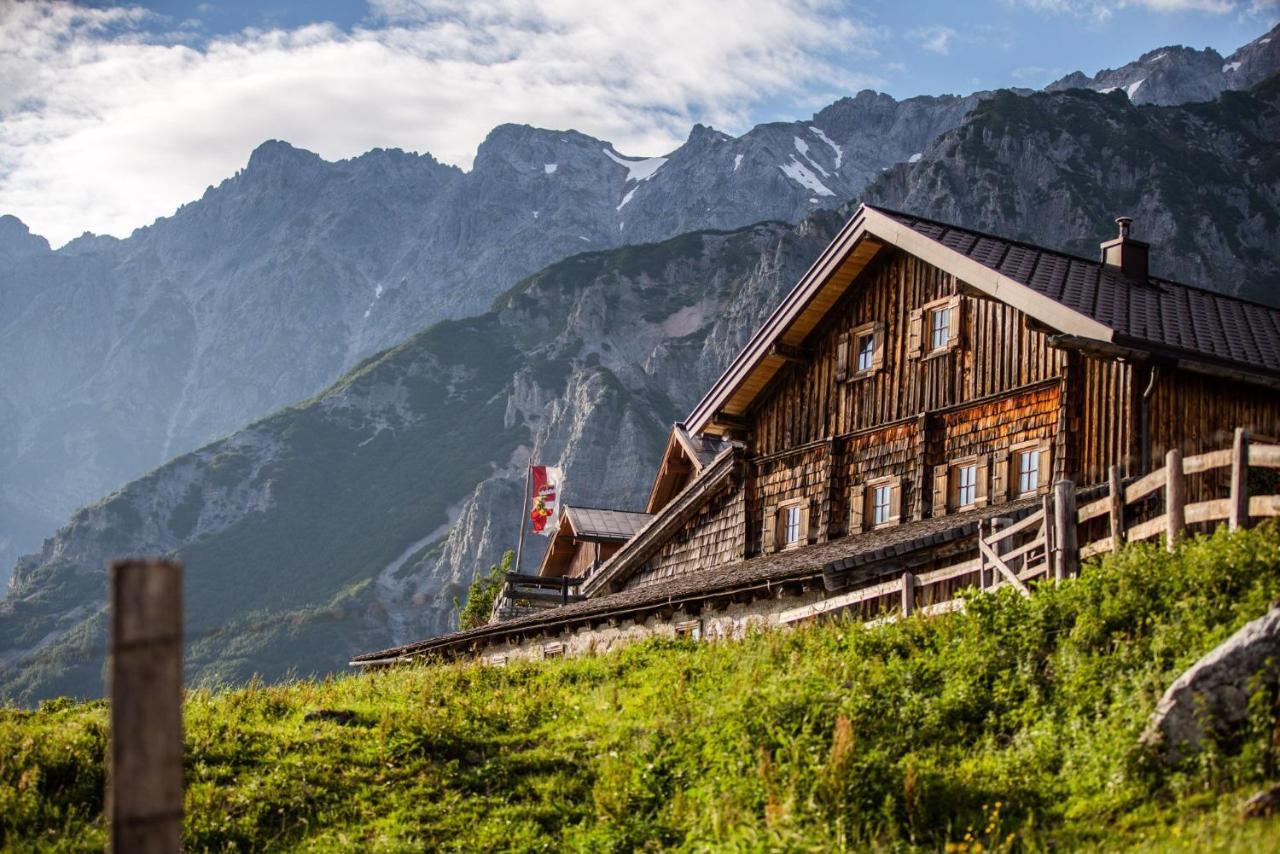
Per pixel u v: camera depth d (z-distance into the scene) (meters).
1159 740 12.68
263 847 14.91
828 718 15.30
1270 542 14.98
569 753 17.17
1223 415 23.52
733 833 13.19
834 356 30.69
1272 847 10.38
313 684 24.17
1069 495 17.89
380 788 16.38
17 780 15.52
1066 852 11.82
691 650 22.48
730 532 34.34
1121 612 15.38
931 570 23.28
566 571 55.94
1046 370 24.83
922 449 27.36
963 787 13.48
